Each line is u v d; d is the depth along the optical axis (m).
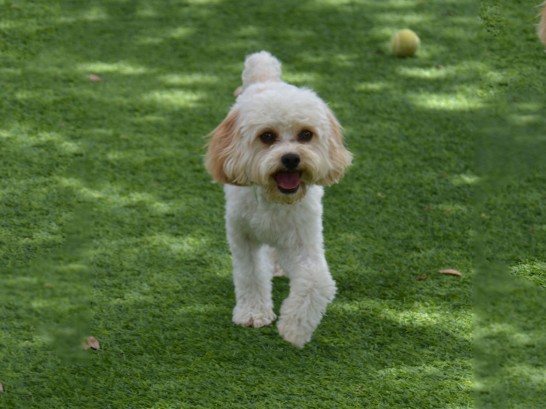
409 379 5.16
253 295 5.72
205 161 5.45
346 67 9.09
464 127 8.08
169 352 5.38
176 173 7.34
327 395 5.01
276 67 6.32
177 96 8.51
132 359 5.32
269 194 5.15
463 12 10.16
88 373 5.20
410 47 9.20
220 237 6.57
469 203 7.02
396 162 7.55
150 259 6.30
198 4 10.39
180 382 5.11
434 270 6.25
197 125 8.05
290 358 5.35
